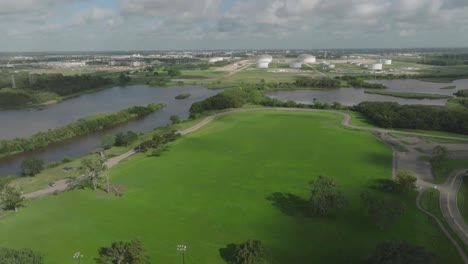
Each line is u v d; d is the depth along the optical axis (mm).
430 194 115562
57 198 116562
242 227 96375
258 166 144375
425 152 160375
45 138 194250
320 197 101375
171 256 83125
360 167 141625
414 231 93562
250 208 107500
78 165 151500
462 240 89500
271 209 106750
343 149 166000
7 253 74125
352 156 155500
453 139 181625
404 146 170000
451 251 84562
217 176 134125
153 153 160875
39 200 115625
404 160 149750
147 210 106812
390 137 186375
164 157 157875
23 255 74938
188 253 84312
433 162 141125
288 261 81438
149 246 87312
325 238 90750
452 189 120000
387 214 92250
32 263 75562
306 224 97750
